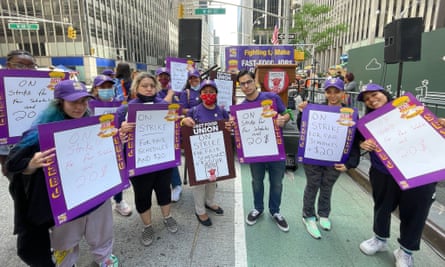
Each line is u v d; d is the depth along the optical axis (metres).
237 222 2.97
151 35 56.84
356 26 34.12
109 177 1.92
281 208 3.28
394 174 2.04
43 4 31.08
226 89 4.92
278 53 8.19
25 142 1.51
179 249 2.49
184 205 3.39
